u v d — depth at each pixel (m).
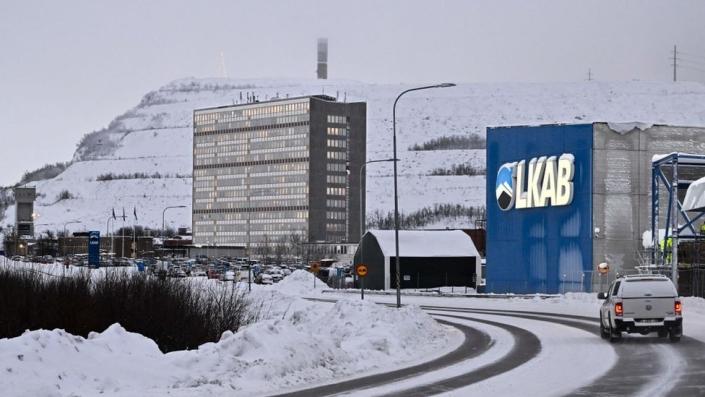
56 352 19.00
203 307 31.62
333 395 18.45
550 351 28.56
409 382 20.86
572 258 77.75
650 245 72.31
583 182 77.31
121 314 28.14
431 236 94.56
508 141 82.88
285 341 23.42
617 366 23.48
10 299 26.84
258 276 106.25
